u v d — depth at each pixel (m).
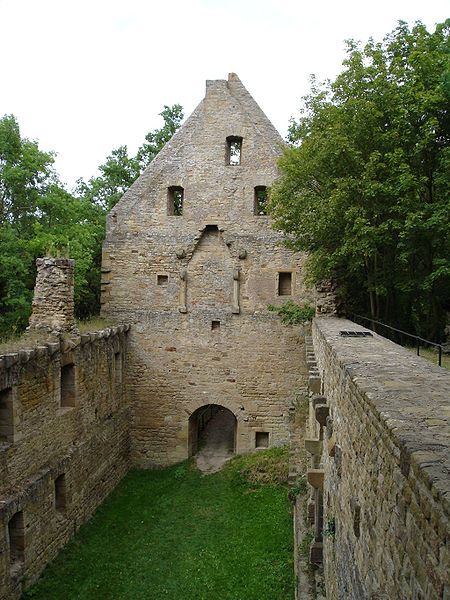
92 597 12.59
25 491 12.56
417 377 5.69
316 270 15.83
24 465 12.94
